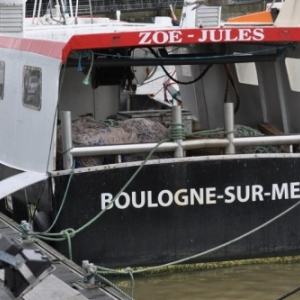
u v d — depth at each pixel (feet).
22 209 119.85
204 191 111.75
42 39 115.03
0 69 126.41
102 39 107.04
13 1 126.72
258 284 109.91
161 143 111.14
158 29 111.55
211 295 106.83
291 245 115.85
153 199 110.42
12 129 121.70
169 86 160.45
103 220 109.60
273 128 128.67
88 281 89.76
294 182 114.32
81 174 108.27
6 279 71.31
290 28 111.65
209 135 117.80
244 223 113.39
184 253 112.27
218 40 110.01
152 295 106.63
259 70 131.44
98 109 137.69
